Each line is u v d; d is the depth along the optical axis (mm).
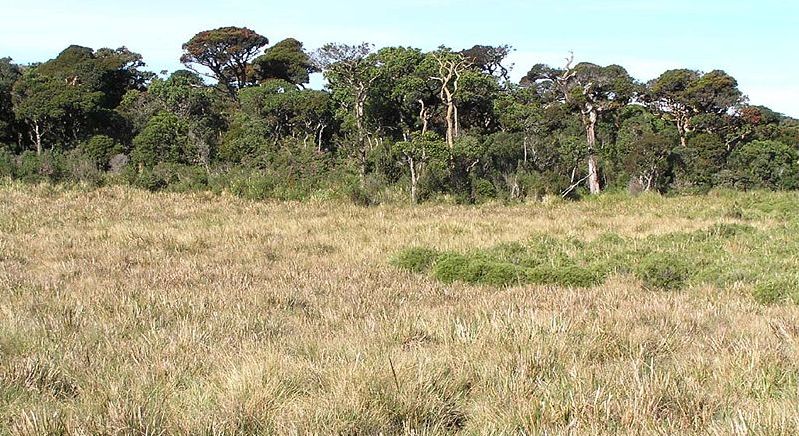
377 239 16328
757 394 5047
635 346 6355
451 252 13195
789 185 37219
